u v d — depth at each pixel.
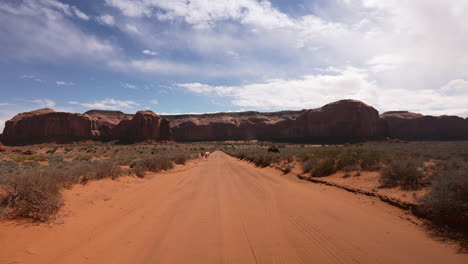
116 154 42.47
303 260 3.70
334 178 11.02
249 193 9.09
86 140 134.25
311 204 7.06
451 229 4.43
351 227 5.03
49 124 131.88
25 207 4.82
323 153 16.80
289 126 159.12
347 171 11.59
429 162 13.80
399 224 5.02
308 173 13.38
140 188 10.00
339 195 8.06
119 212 6.38
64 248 4.06
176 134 190.12
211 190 9.84
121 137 142.00
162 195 8.83
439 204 4.71
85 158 29.12
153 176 14.16
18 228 4.33
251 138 178.38
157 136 144.25
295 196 8.26
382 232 4.66
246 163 26.08
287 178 13.14
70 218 5.28
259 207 6.96
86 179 8.74
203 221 5.71
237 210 6.68
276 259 3.75
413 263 3.46
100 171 9.92
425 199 5.45
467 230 4.26
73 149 69.69
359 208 6.38
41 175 5.79
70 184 7.52
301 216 5.95
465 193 4.43
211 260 3.73
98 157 35.09
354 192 8.14
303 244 4.29
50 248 3.98
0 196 5.16
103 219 5.70
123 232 4.93
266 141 156.25
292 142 140.62
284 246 4.24
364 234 4.62
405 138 153.25
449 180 4.89
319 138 136.88
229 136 185.12
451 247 3.85
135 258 3.79
